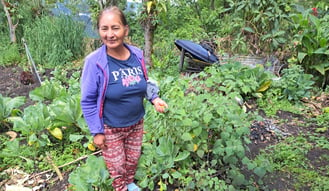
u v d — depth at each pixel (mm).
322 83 4547
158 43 6461
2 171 2650
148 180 2295
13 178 2561
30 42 6734
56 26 6559
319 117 3576
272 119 3572
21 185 2477
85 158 2771
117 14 1692
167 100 2811
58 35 6500
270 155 2787
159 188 2307
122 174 2141
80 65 6195
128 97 1857
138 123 2082
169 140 2344
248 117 2736
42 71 5754
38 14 7531
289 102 3980
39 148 2893
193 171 2252
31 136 2773
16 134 3201
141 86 1888
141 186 2266
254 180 2445
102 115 1878
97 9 6070
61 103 3150
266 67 5141
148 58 5418
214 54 5430
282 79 4223
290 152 2805
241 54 5461
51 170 2641
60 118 2926
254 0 5258
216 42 5805
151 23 5270
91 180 2043
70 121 2977
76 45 6656
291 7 5703
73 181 2217
